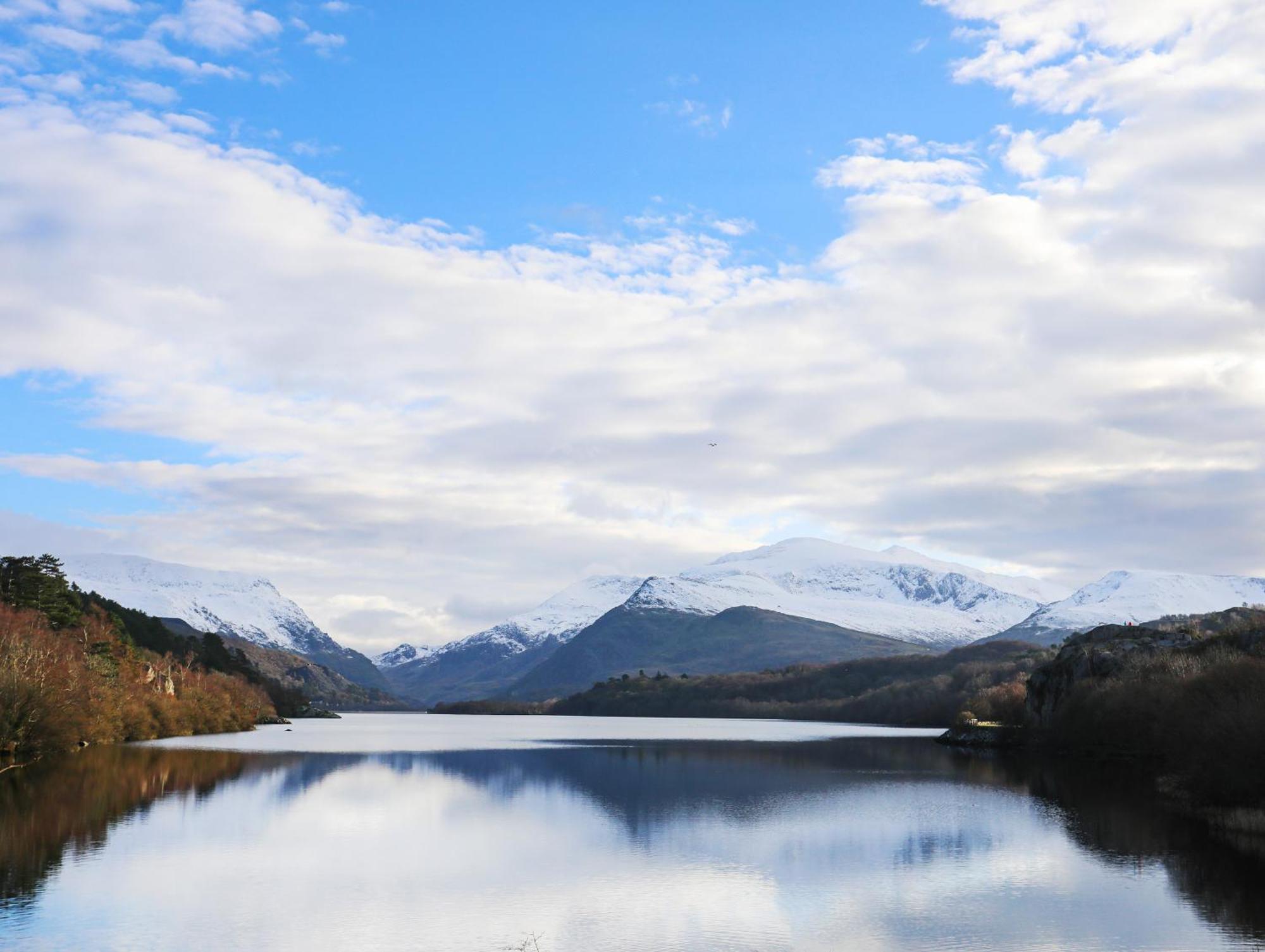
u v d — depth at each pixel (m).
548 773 129.88
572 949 47.31
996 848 71.75
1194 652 152.38
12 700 114.69
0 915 51.91
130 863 64.44
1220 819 81.06
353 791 104.38
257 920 51.62
